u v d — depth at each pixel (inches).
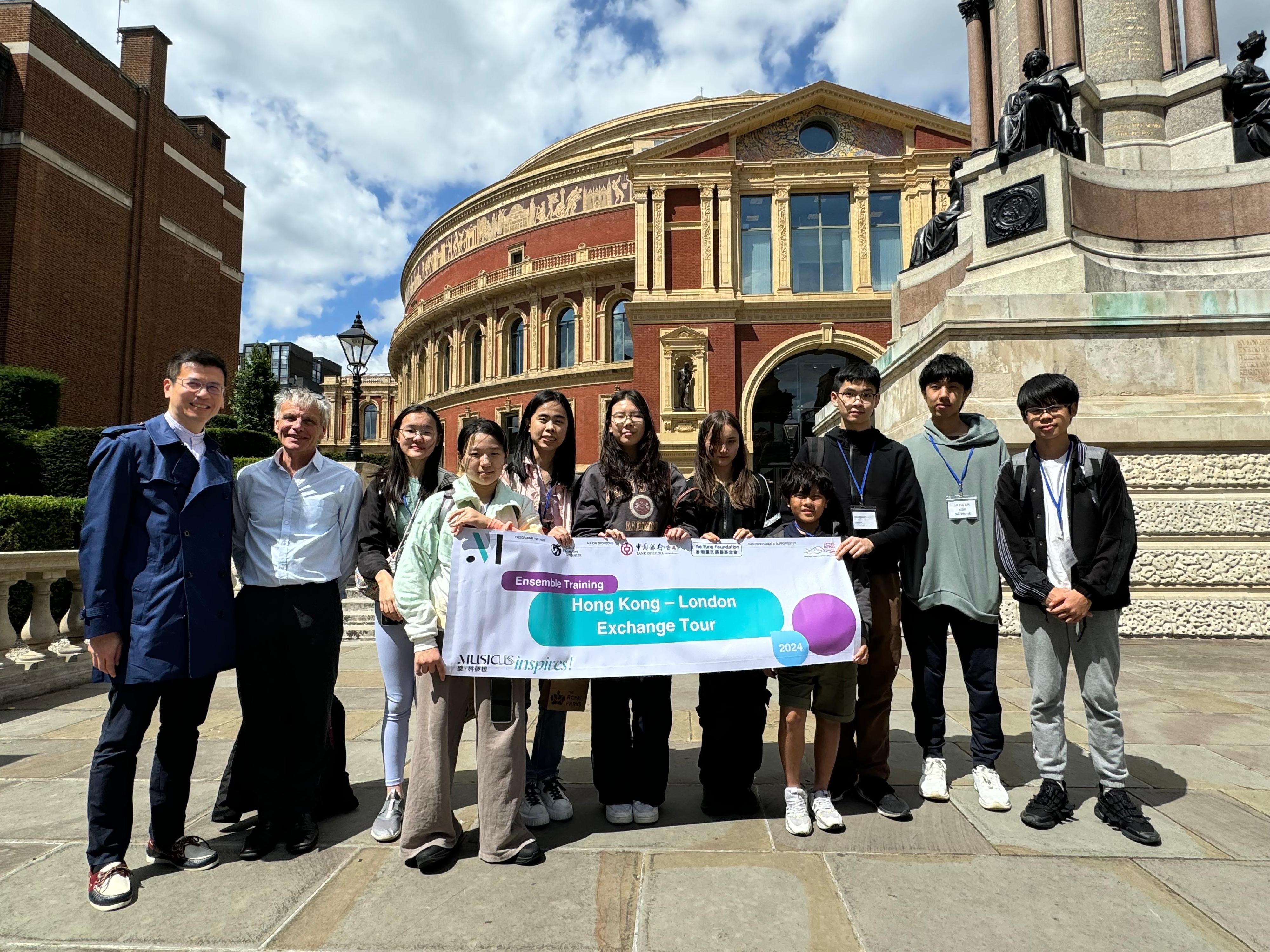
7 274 794.2
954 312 304.0
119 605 107.3
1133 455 293.9
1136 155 349.7
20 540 310.3
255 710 116.5
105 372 909.2
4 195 799.7
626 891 101.2
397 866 111.0
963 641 138.4
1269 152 322.0
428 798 110.3
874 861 109.8
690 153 1135.6
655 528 134.5
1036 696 128.4
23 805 136.6
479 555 116.9
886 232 1116.5
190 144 1069.8
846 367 141.6
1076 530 125.3
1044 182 314.3
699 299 1090.1
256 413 1413.6
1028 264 316.8
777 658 123.2
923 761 145.5
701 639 124.1
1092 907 95.8
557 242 1466.5
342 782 134.3
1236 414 287.1
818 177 1111.0
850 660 123.6
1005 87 431.8
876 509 134.8
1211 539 289.1
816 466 135.4
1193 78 349.4
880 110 1117.1
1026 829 120.9
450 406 1616.6
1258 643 281.6
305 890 103.3
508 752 113.0
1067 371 299.4
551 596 120.0
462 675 111.3
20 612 277.6
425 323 1724.9
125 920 95.3
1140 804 129.5
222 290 1137.4
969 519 138.3
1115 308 295.9
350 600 393.7
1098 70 368.8
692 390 1092.5
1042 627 127.8
